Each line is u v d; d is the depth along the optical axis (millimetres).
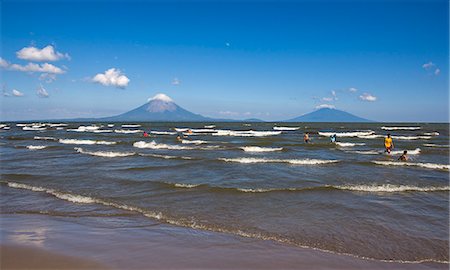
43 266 6066
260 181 14641
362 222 9070
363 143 36375
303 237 7898
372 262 6555
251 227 8594
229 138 44125
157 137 45406
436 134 57875
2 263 6164
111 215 9562
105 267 6070
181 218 9312
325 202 11117
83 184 13797
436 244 7562
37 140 39781
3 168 18078
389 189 13016
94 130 68750
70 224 8711
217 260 6465
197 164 19500
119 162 20406
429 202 11250
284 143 36125
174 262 6332
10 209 10172
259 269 6109
